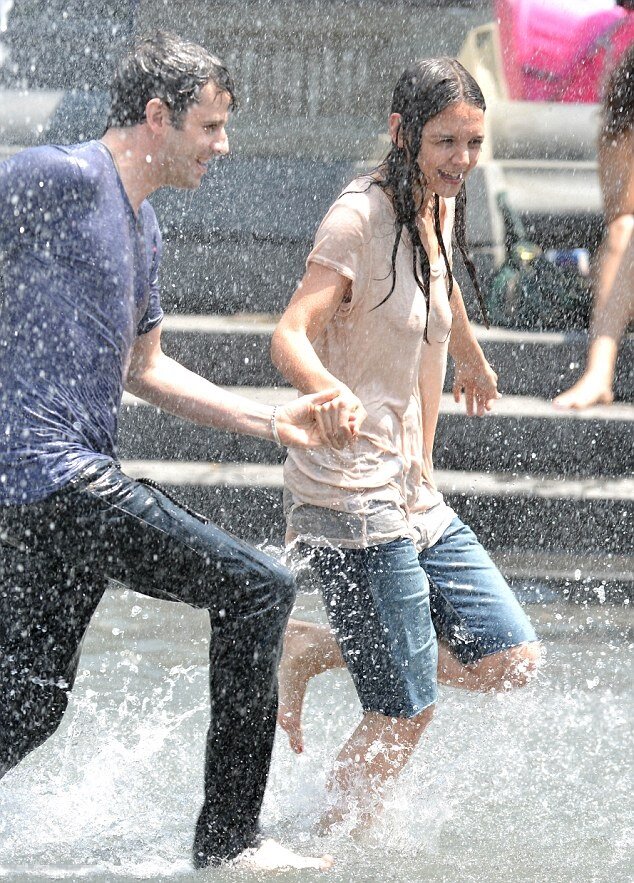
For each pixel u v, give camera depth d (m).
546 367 21.58
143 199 8.77
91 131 25.27
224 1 25.64
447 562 10.17
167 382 9.45
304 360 9.27
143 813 10.12
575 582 17.50
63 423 8.47
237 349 21.56
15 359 8.43
